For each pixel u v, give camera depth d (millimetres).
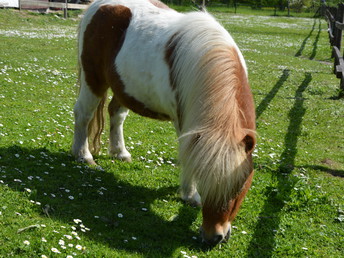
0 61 12484
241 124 3762
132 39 5074
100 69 5609
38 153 5848
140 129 7898
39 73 11703
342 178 6352
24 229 3760
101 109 5992
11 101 8555
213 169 3402
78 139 5891
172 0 38500
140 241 4016
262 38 25766
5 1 26719
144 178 5605
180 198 5125
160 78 4656
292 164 6730
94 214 4395
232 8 55406
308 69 16156
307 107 10453
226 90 3750
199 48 4129
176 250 3941
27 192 4535
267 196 5418
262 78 13781
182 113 4336
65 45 17594
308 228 4664
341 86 11695
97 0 5789
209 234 3682
